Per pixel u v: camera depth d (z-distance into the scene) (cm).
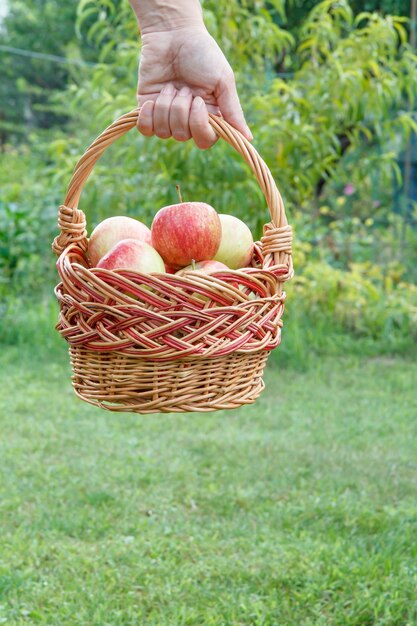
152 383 132
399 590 244
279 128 496
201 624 228
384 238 720
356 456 363
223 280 136
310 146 507
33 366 509
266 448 371
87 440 380
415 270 686
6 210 621
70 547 271
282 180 516
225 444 377
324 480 335
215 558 265
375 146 796
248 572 255
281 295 143
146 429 402
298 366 519
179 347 130
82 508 303
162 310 131
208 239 149
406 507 309
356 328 596
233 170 461
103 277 132
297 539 280
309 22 525
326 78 505
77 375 139
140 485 330
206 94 150
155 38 150
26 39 1981
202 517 300
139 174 511
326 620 233
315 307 605
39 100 2067
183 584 247
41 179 871
